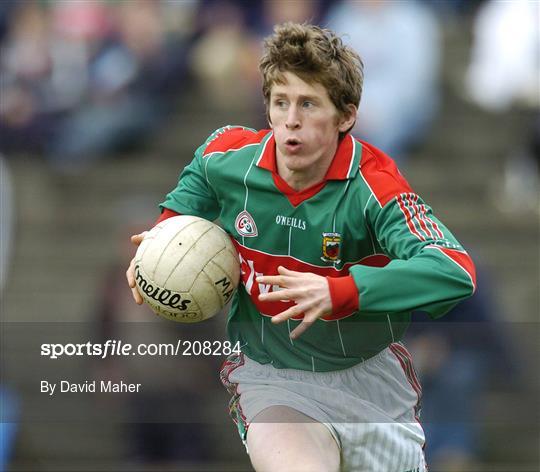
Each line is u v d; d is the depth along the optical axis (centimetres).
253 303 1507
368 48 3431
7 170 3866
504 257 3716
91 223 3953
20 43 3950
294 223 1428
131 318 2291
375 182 1394
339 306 1284
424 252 1318
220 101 4009
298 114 1363
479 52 4075
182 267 1430
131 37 3969
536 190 3931
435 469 2447
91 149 4016
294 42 1355
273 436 1419
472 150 3997
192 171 1527
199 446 2456
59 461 2581
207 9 3975
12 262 3853
